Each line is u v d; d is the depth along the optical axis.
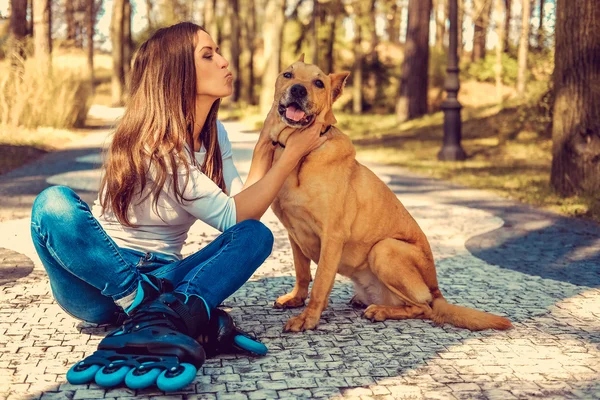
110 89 37.47
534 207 7.90
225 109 30.86
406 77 21.58
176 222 2.91
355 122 22.69
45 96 15.33
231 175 3.47
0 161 10.54
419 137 17.42
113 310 2.95
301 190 3.28
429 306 3.52
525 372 2.71
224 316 2.80
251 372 2.64
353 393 2.45
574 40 8.09
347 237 3.39
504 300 3.93
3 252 4.81
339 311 3.63
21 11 16.83
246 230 2.83
